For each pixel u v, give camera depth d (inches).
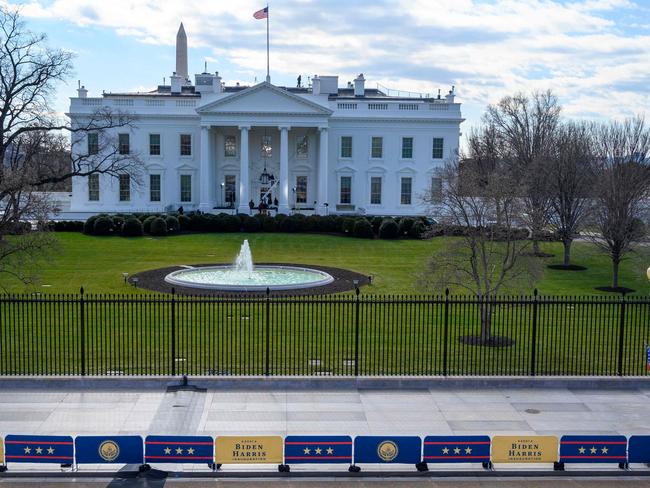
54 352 820.0
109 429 598.2
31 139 2137.1
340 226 2378.2
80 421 614.5
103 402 661.9
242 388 705.0
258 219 2384.4
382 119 2822.3
